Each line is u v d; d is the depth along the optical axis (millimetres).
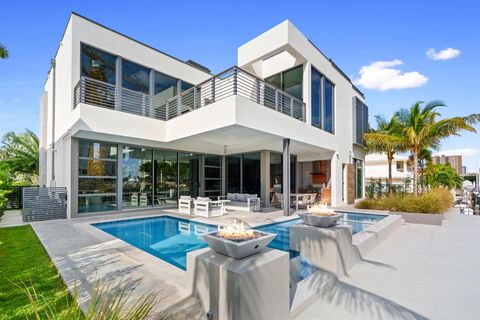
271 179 14609
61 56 10875
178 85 12648
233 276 2449
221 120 8102
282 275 2879
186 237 7418
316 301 3461
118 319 1885
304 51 11461
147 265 4375
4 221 9195
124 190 11164
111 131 9070
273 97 10781
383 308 3287
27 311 2953
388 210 10648
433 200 9688
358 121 17281
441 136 12734
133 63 11070
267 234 3111
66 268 4242
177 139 10172
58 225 8250
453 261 5059
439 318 3064
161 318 2684
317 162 16766
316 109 12727
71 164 9617
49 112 13797
